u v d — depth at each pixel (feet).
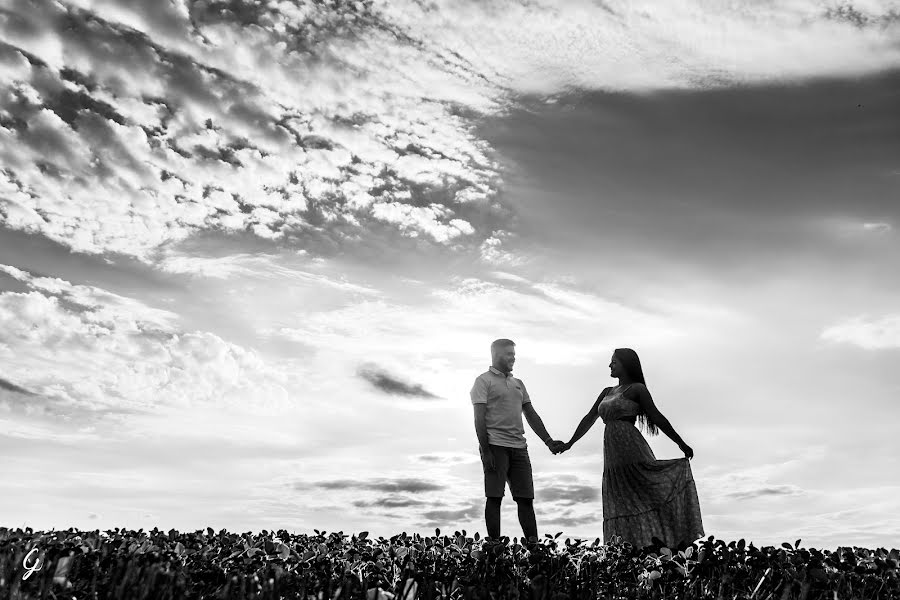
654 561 17.49
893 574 16.55
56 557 14.49
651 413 25.43
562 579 15.58
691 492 24.32
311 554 17.44
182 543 19.01
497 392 29.30
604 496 25.79
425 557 17.43
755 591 15.12
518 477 29.43
